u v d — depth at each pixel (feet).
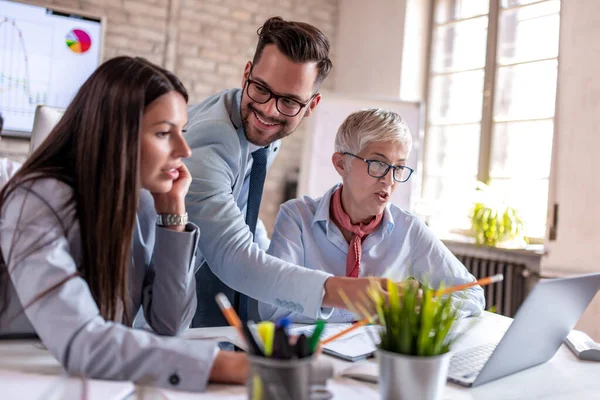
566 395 3.16
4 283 3.28
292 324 4.68
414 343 2.55
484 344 4.12
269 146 5.74
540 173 11.53
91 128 3.20
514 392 3.17
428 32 13.98
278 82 4.74
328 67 5.03
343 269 5.35
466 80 13.17
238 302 5.42
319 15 15.53
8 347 3.33
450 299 2.68
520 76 12.07
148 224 4.21
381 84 14.21
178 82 3.44
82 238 3.23
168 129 3.34
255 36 14.80
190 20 13.97
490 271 11.25
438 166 13.71
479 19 12.94
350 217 5.36
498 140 12.43
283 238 5.32
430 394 2.52
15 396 2.52
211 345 2.94
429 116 13.98
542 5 11.68
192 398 2.70
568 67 10.00
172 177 3.48
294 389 2.18
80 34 12.50
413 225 5.61
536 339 3.50
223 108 4.97
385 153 5.06
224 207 4.45
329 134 10.57
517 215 11.31
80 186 3.21
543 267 10.33
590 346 4.10
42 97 12.27
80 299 2.92
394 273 5.44
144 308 4.03
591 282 3.67
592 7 9.66
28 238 2.99
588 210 9.63
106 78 3.22
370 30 14.66
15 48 11.99
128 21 13.26
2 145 12.10
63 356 2.80
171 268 3.87
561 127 10.09
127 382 2.74
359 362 3.52
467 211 12.44
